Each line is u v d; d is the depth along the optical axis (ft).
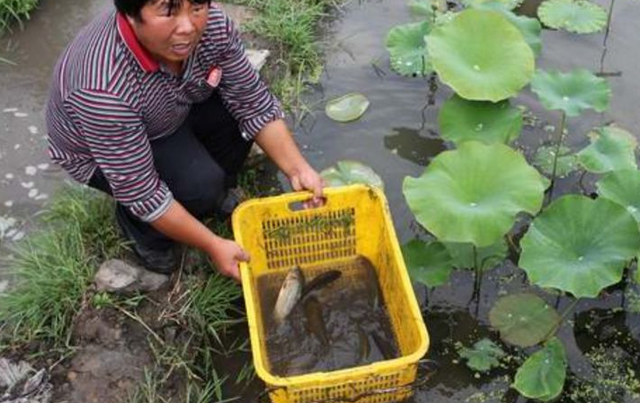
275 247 8.68
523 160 8.09
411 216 9.52
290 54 11.50
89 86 6.73
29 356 8.01
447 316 8.63
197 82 7.48
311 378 6.89
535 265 7.64
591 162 9.18
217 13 7.37
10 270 8.82
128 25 6.66
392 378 7.27
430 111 10.82
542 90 9.20
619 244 7.54
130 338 8.14
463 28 9.62
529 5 12.42
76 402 7.68
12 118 10.57
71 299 8.36
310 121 10.70
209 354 8.24
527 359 7.83
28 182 9.76
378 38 11.96
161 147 7.94
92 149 7.08
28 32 11.89
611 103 10.81
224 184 8.78
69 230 8.93
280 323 8.34
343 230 8.68
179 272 8.62
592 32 11.88
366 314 8.45
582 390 7.98
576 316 8.61
